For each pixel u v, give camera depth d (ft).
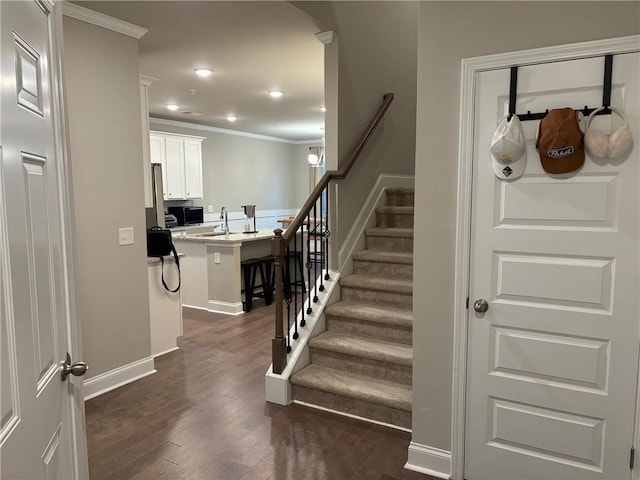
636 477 6.39
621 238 6.25
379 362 9.91
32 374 3.62
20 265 3.42
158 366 12.43
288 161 35.58
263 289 19.11
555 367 6.79
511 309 7.01
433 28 7.23
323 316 11.24
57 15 4.67
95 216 10.46
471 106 7.01
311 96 19.49
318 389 9.83
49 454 4.03
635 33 5.96
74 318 4.94
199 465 7.94
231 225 30.42
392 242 12.72
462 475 7.60
